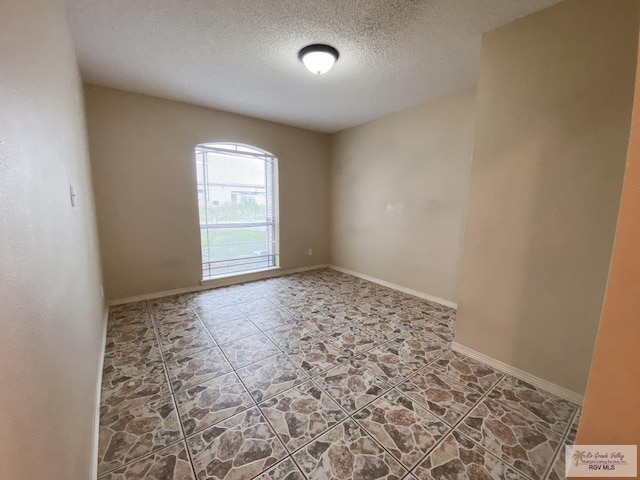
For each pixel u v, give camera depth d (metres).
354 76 2.65
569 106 1.60
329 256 5.13
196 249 3.66
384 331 2.56
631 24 1.40
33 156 0.72
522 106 1.77
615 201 1.50
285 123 4.24
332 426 1.47
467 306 2.13
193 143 3.49
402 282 3.78
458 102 3.02
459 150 3.05
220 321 2.75
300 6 1.72
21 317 0.56
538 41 1.69
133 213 3.18
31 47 0.78
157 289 3.42
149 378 1.85
